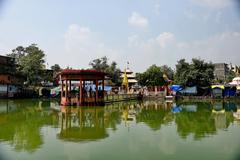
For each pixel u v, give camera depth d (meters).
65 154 11.21
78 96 37.22
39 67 70.19
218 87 58.78
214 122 20.38
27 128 17.69
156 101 52.16
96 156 10.91
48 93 63.81
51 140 13.84
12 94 59.91
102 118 22.92
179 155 10.91
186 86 61.81
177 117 23.78
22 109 32.19
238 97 56.25
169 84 77.69
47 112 28.34
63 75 37.66
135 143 13.00
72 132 16.11
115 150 11.77
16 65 70.38
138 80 81.88
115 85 86.38
